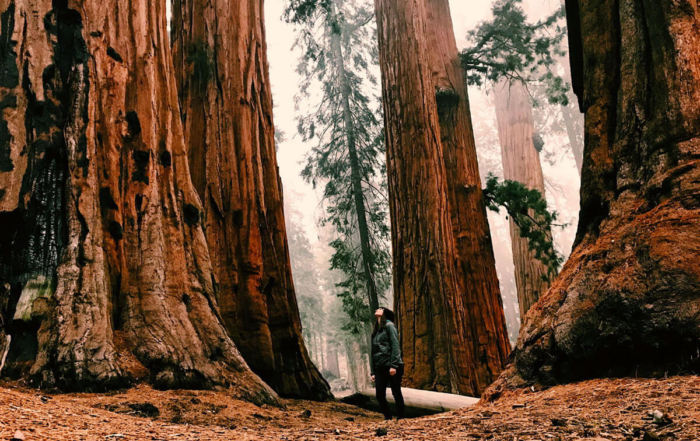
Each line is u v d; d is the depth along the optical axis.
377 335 5.60
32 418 2.74
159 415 3.93
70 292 4.64
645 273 4.14
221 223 8.25
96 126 5.54
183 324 5.23
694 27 4.84
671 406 3.06
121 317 5.05
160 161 6.10
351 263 21.36
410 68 13.86
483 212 14.80
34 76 5.16
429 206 12.55
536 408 3.85
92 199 5.16
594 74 5.65
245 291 7.94
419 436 3.24
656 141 4.78
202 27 9.52
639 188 4.83
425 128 13.30
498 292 13.91
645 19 5.16
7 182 4.75
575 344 4.47
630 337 4.08
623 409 3.24
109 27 5.97
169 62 6.76
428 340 11.42
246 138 8.88
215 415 4.19
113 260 5.24
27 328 4.51
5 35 5.15
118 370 4.47
